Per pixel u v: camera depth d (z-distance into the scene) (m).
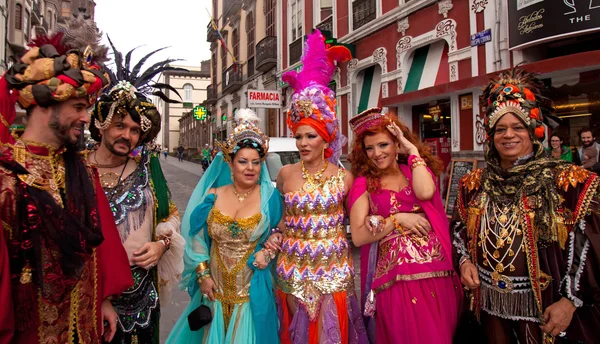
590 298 1.66
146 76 2.12
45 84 1.30
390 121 2.26
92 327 1.53
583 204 1.66
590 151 5.12
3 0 16.62
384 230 2.16
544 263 1.77
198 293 2.48
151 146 2.16
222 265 2.31
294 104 2.36
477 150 6.95
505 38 6.40
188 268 2.37
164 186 2.16
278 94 12.53
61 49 1.46
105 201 1.69
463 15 7.29
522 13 5.91
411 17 8.59
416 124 9.02
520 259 1.80
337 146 2.53
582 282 1.66
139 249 1.88
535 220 1.78
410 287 2.07
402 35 8.87
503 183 1.88
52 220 1.32
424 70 8.41
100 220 1.56
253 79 18.56
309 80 2.60
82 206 1.47
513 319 1.82
